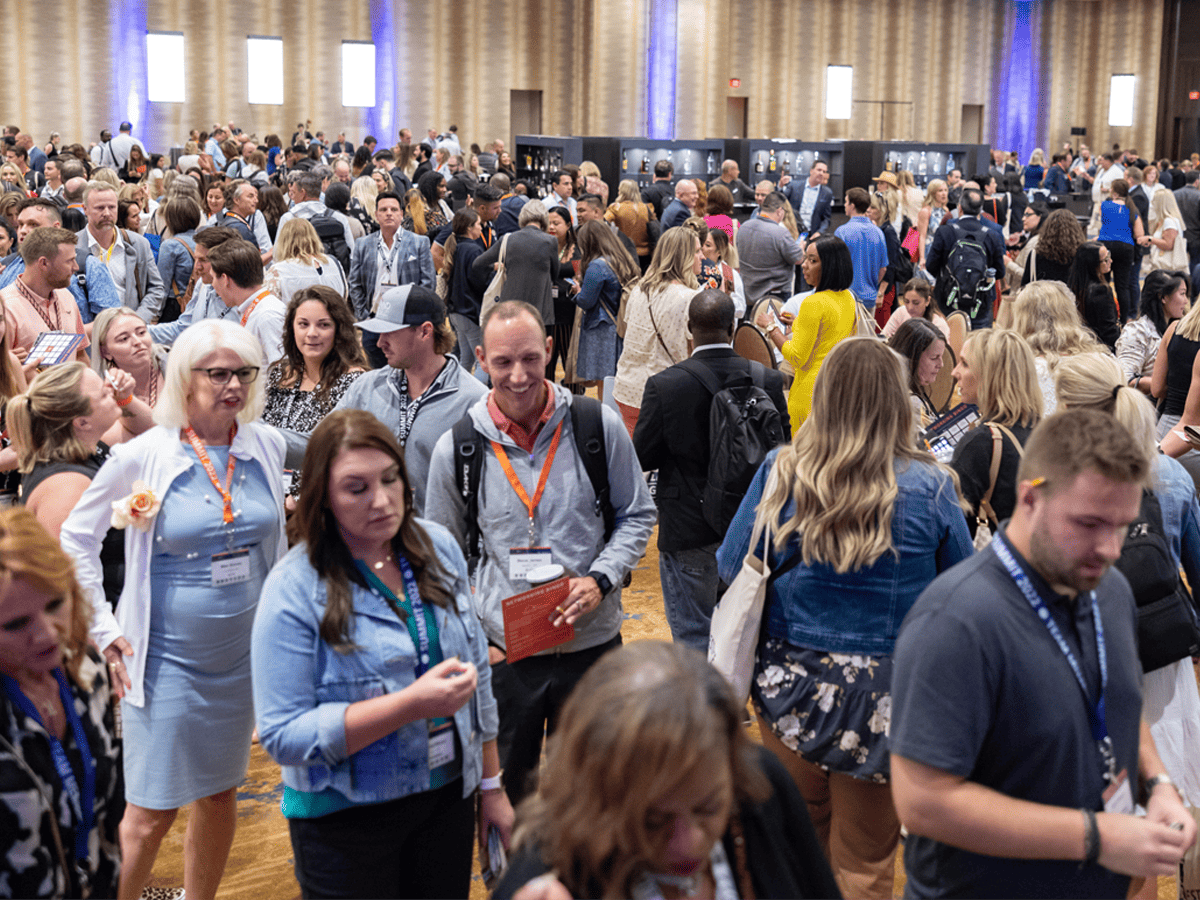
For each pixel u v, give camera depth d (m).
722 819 1.30
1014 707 1.74
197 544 2.64
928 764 1.73
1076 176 21.47
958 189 13.80
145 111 21.19
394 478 2.08
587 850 1.29
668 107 20.19
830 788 2.61
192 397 2.69
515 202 9.57
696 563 3.82
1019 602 1.75
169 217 7.21
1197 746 2.65
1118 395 2.87
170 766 2.66
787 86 24.03
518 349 2.66
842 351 2.45
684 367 3.74
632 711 1.24
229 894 3.17
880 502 2.38
